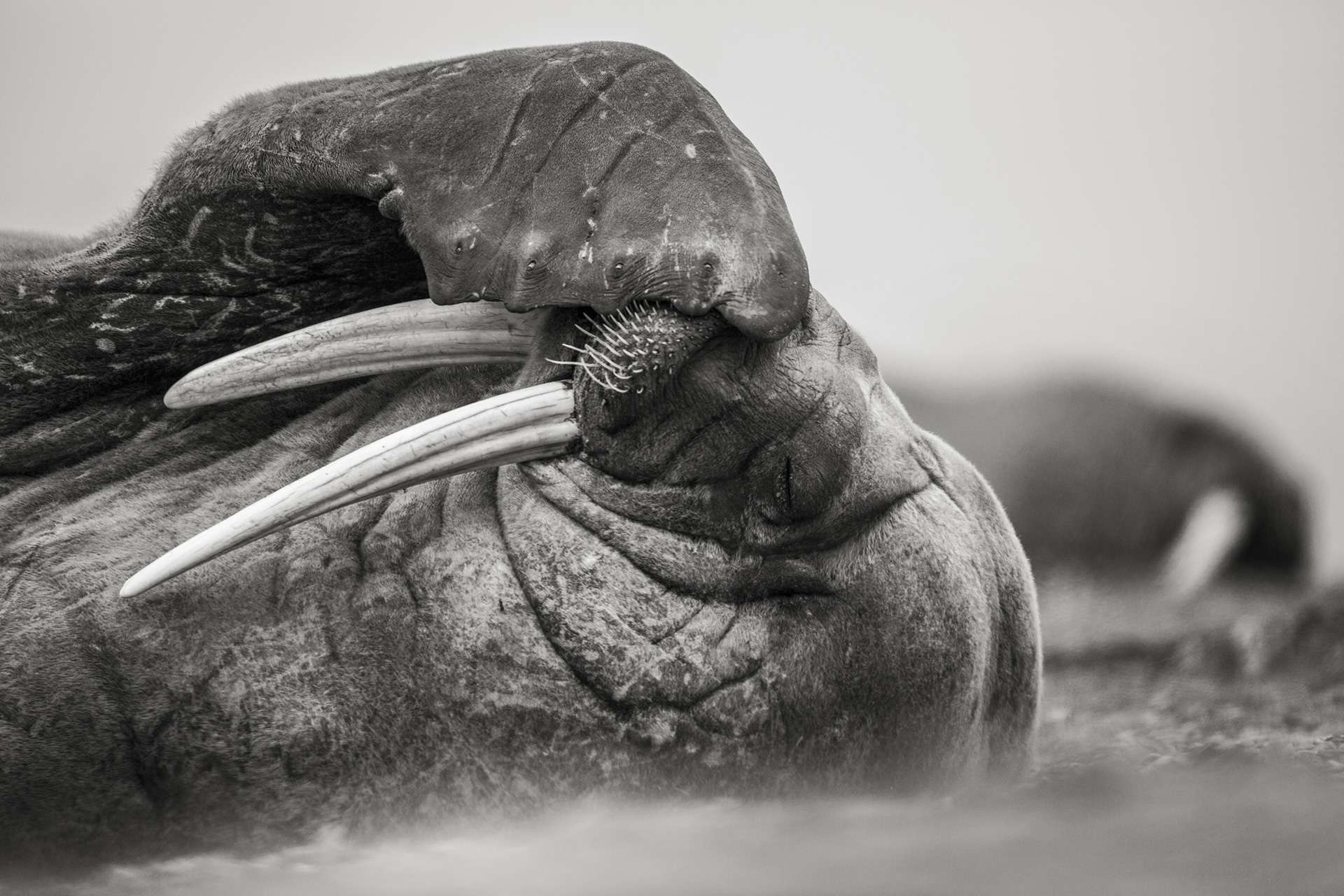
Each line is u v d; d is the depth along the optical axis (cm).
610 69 2691
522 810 2678
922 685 2730
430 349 2847
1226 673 4844
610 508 2675
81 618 2819
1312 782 2622
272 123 2845
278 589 2772
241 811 2759
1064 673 5006
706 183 2589
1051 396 9294
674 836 2506
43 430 3019
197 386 2864
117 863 2822
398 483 2669
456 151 2714
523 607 2683
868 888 2180
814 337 2695
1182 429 8969
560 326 2736
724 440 2625
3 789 2808
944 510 2816
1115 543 8856
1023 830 2416
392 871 2480
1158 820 2409
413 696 2709
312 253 2947
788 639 2684
